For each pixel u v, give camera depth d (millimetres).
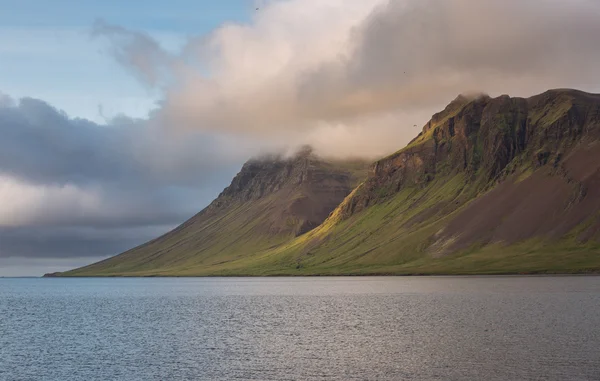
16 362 102625
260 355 104312
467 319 142750
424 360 95688
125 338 129125
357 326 138375
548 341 107562
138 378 89375
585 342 105688
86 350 113938
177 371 93312
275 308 193000
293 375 88625
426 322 140625
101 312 195750
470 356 97188
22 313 198000
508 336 114625
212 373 91312
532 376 82875
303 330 134500
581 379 80688
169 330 141375
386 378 85250
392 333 125250
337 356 101375
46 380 89125
